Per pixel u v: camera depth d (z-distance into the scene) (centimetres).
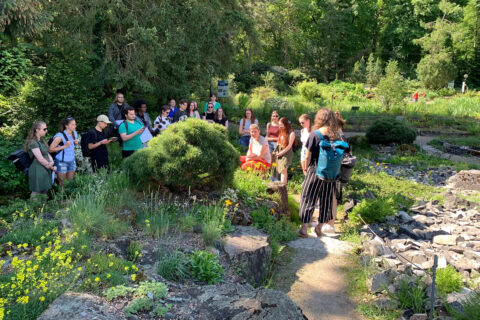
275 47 4897
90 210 466
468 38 4641
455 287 411
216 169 570
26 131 960
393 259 482
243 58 4144
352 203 679
